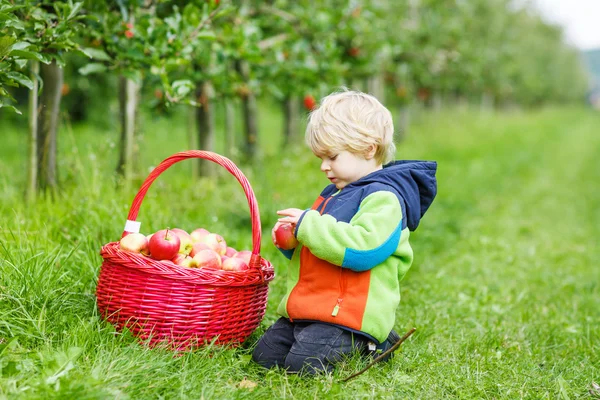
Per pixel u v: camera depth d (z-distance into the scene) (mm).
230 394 2270
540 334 3490
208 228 4348
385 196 2510
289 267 2732
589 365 3025
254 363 2650
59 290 2812
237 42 5238
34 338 2475
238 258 2729
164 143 10742
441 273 4746
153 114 5145
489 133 18469
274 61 6355
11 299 2641
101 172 4398
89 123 15578
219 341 2617
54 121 4297
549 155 17703
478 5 18562
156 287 2508
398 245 2584
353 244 2420
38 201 4031
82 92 15648
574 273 5387
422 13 12273
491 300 4211
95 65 4012
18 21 2861
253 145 7543
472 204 8367
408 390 2498
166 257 2615
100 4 3965
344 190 2652
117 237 3648
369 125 2580
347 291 2549
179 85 4051
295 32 6484
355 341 2566
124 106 4816
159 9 4754
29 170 4059
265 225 5090
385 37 8281
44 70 4191
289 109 9656
